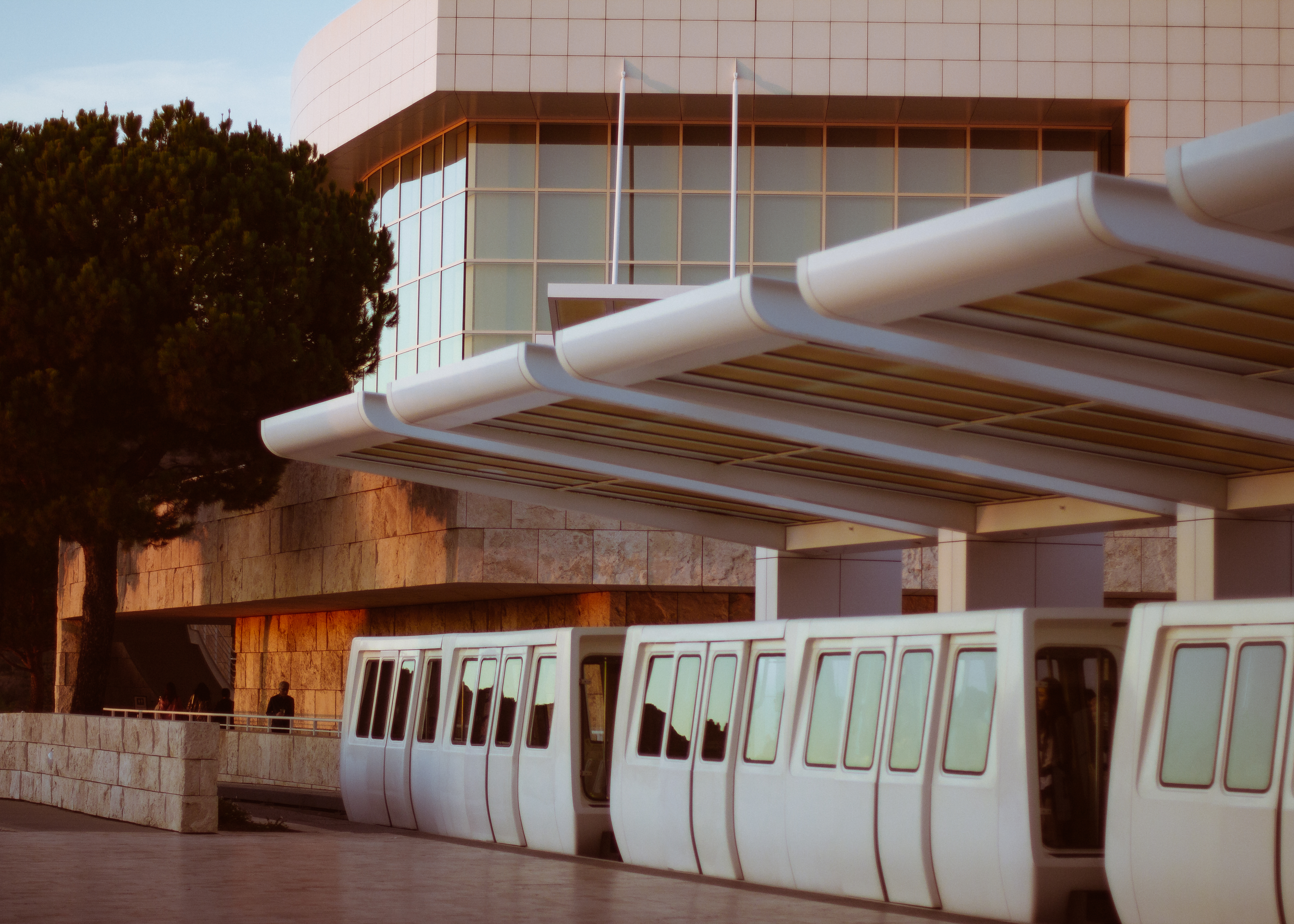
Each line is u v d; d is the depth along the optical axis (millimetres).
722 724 14562
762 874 13820
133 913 10719
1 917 10484
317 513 32625
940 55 32219
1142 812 10164
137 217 27906
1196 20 32219
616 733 16172
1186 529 15695
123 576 41594
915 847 11984
